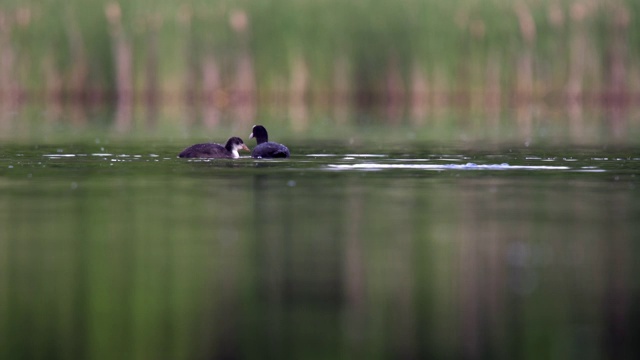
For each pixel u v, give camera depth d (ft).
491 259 59.88
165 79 276.21
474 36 274.16
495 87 274.57
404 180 99.60
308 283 54.08
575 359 42.06
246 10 276.00
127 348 43.24
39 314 48.06
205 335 45.14
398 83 274.57
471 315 48.14
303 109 261.24
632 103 273.95
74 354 42.45
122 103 274.57
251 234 68.13
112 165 115.34
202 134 180.75
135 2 276.00
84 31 275.18
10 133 176.96
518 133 181.37
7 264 58.44
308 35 275.59
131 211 78.38
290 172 107.45
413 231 69.36
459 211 78.38
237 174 105.09
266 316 47.93
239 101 275.39
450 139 166.09
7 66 273.54
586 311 48.62
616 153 134.00
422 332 45.68
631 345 43.62
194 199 85.25
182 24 275.80
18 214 76.74
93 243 64.90
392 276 55.62
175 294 51.65
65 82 275.39
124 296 51.16
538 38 274.16
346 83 275.80
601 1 273.54
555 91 274.16
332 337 44.96
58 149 140.15
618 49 272.92
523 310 48.93
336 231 69.26
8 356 42.14
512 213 77.36
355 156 128.88
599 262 58.85
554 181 98.84
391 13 274.57
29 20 274.16
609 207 80.38
